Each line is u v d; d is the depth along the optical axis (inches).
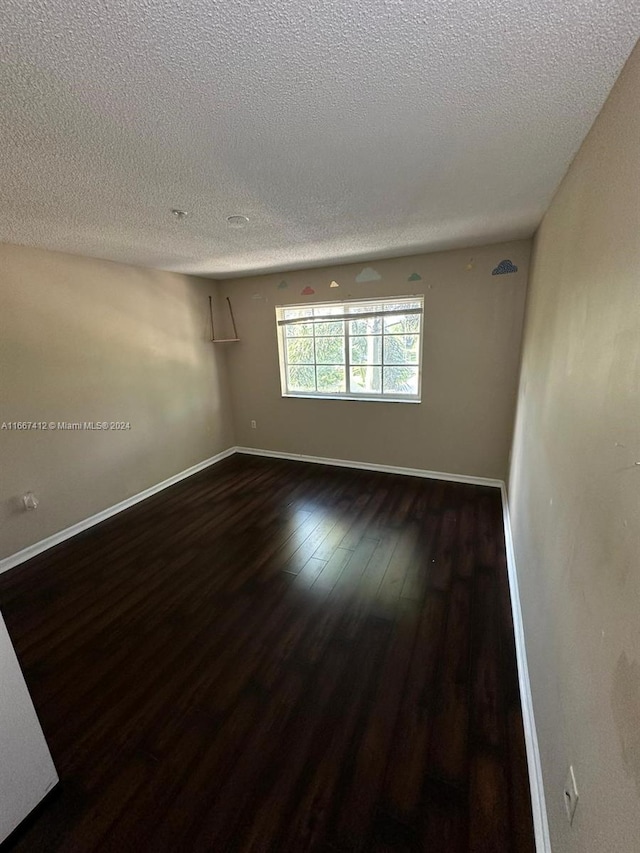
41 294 108.7
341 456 172.4
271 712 62.0
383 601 86.3
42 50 31.9
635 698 25.1
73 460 120.2
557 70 36.7
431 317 138.8
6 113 41.5
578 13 29.5
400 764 53.7
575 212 54.7
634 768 24.7
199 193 67.9
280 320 170.7
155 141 49.3
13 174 57.5
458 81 38.4
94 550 111.5
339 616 82.3
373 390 161.8
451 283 132.7
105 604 88.5
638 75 32.0
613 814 27.4
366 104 42.4
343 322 160.2
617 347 33.8
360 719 60.3
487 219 91.6
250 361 181.3
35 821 48.7
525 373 106.0
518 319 127.1
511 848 44.7
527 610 69.2
